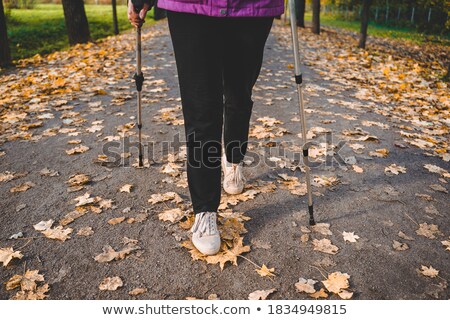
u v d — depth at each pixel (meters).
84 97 5.32
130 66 7.18
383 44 15.16
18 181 3.11
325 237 2.45
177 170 3.27
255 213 2.68
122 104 5.02
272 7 2.12
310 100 5.28
